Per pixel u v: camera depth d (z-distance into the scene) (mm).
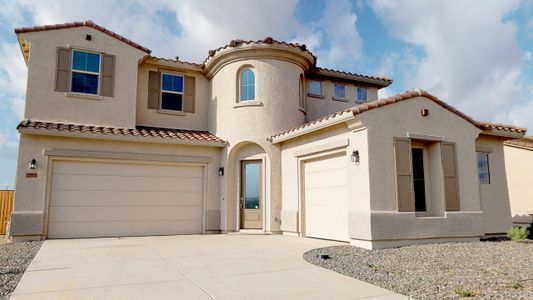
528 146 19125
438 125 12695
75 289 6512
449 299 5945
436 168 12625
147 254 10188
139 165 15422
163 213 15609
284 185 15797
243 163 16656
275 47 16266
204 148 16531
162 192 15703
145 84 17109
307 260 9289
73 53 15273
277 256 9875
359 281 7164
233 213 16172
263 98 16266
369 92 20953
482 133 14312
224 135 16609
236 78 16688
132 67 16109
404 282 7039
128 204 15039
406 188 11664
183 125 17609
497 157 15023
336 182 13047
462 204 12656
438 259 9273
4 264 8703
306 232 14578
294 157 15227
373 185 11148
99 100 15391
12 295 6125
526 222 17297
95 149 14555
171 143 15656
